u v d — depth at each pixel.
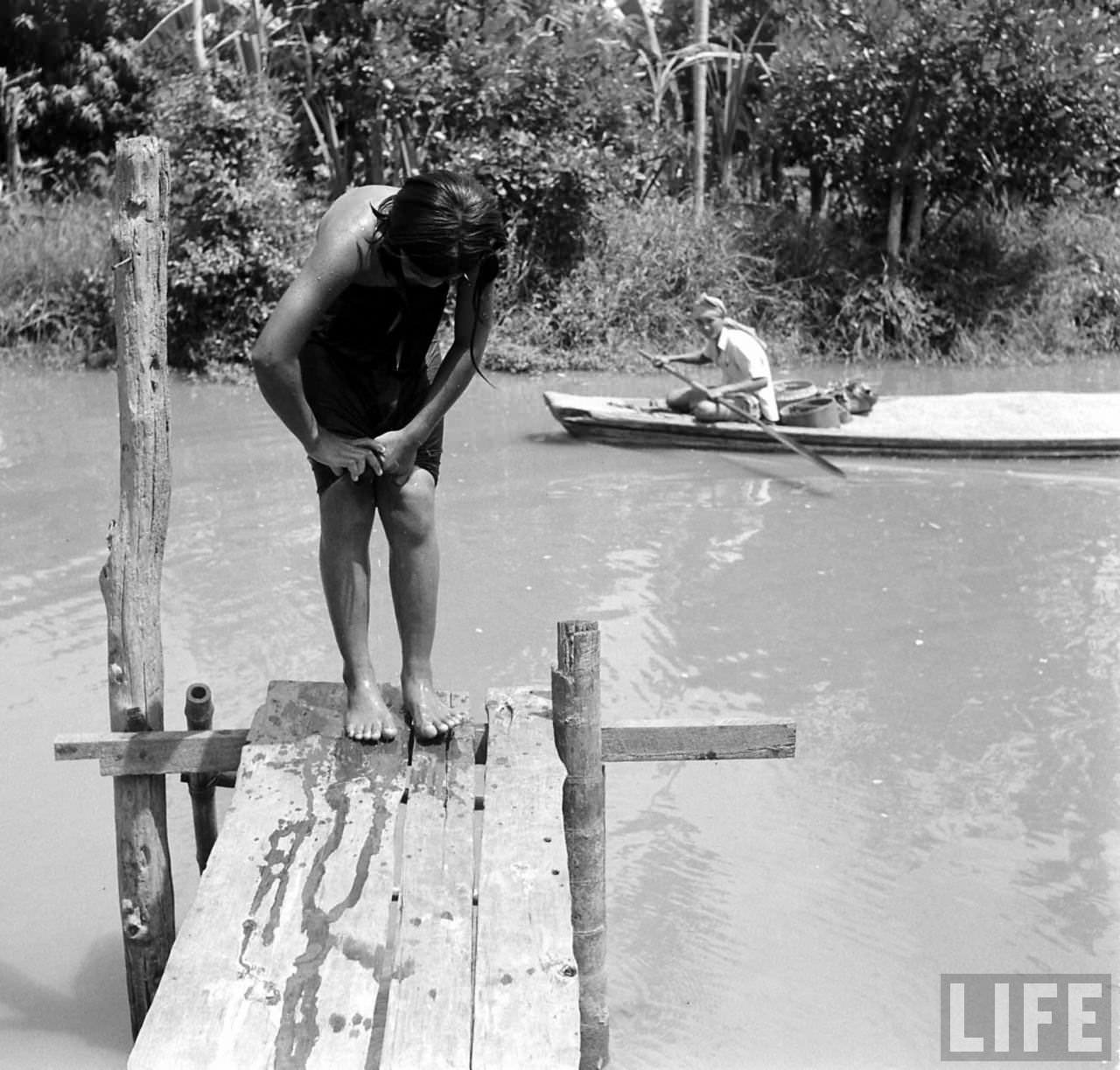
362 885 3.42
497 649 6.91
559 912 3.36
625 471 10.77
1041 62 16.05
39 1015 4.23
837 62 16.58
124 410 3.85
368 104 16.08
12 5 19.02
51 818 5.33
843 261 17.42
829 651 6.99
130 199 3.74
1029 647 7.07
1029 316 17.39
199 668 6.66
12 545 8.58
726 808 5.44
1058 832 5.24
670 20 21.92
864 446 11.18
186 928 3.29
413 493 3.92
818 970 4.41
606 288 16.53
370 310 3.71
